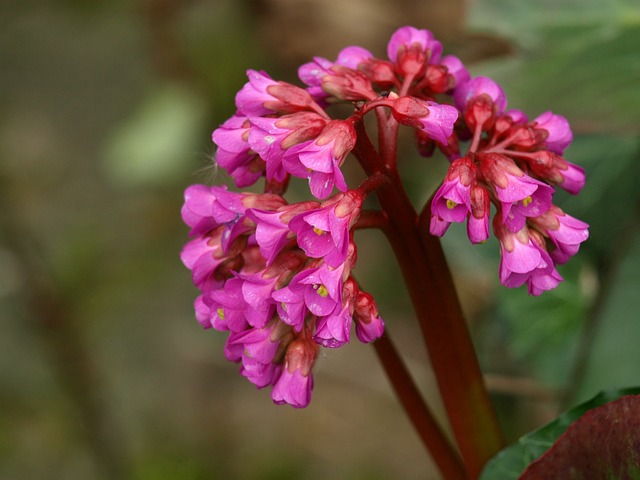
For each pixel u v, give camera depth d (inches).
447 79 15.4
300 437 37.0
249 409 37.7
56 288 29.7
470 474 16.3
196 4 35.9
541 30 20.4
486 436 16.0
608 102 18.8
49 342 29.9
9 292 30.0
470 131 15.5
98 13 37.7
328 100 15.3
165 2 35.8
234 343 14.5
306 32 33.8
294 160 13.9
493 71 20.4
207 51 35.6
